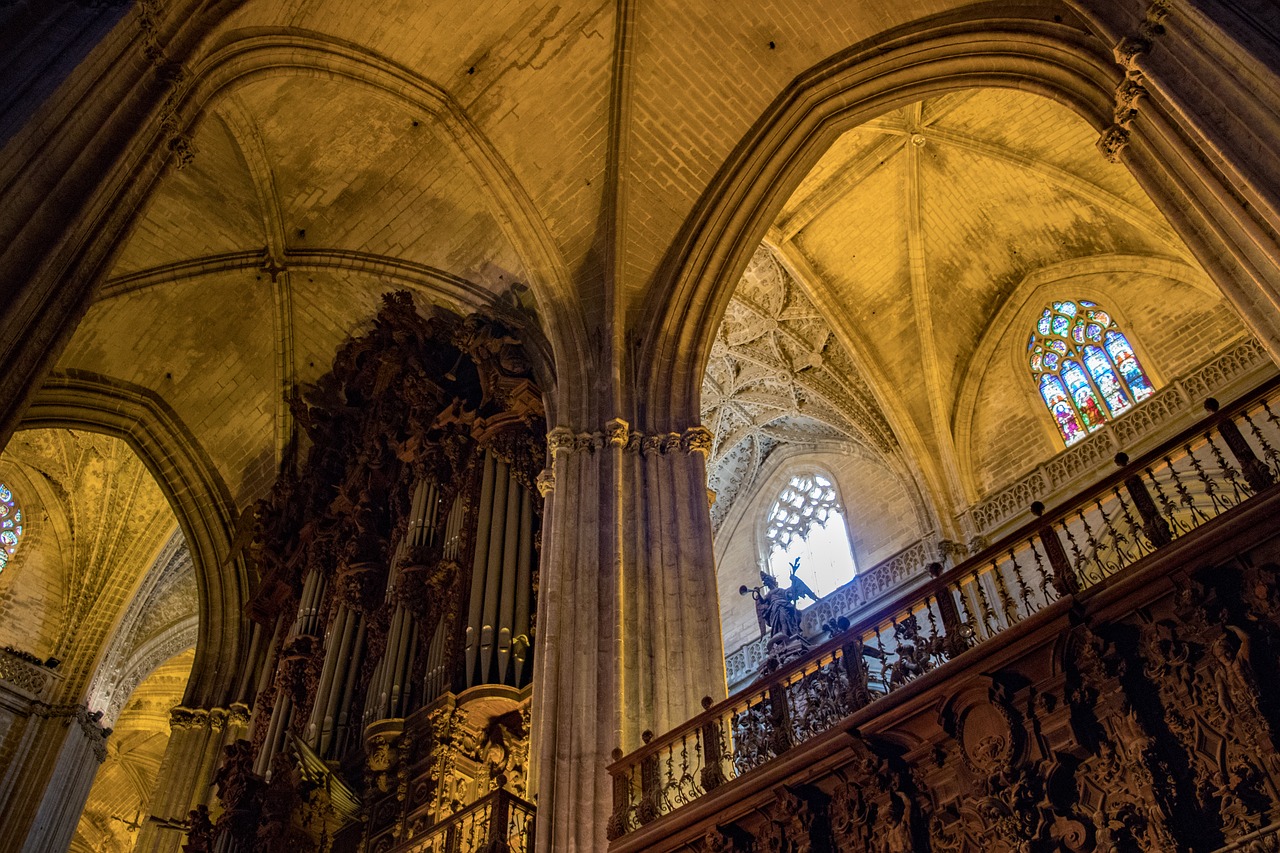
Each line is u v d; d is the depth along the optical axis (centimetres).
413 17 1820
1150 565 1003
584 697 1461
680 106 1950
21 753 2400
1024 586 1131
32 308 1035
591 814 1352
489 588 1772
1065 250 2578
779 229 2605
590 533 1641
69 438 2709
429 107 1928
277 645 2189
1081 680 1017
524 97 1953
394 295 2248
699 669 1521
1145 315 2455
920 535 2623
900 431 2692
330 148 2102
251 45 1559
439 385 2189
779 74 1927
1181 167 1209
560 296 1945
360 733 1764
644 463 1752
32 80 1053
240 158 2092
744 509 3141
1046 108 2353
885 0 1789
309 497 2336
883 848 1055
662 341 1894
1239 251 1123
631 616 1550
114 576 2727
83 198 1093
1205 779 930
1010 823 988
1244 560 970
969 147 2470
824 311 2698
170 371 2414
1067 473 2400
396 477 2195
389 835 1585
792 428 3064
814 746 1129
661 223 1977
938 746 1073
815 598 2544
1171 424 2242
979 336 2722
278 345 2411
